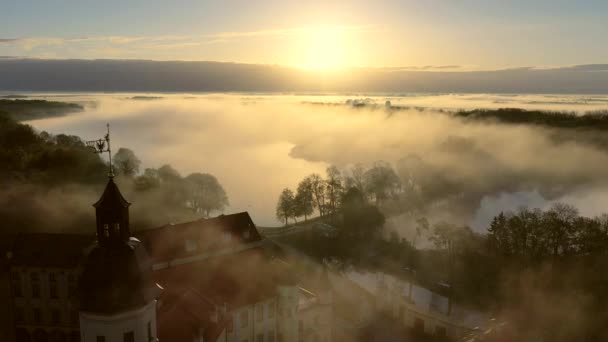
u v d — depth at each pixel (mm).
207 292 80062
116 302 44906
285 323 85250
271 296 84188
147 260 49031
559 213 160750
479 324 107000
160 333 61969
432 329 109188
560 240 139750
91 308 45031
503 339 76312
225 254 98250
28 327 87938
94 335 45812
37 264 86188
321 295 91688
